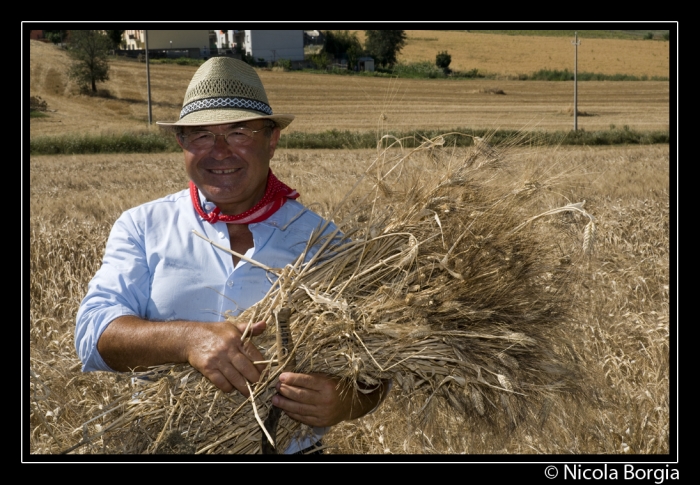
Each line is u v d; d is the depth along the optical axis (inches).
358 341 93.6
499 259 98.3
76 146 1424.7
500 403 99.1
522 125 109.9
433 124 1291.8
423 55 2913.4
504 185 103.7
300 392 89.3
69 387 130.0
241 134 95.6
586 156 903.7
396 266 96.7
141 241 100.3
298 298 96.5
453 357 95.5
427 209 99.6
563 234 104.7
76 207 575.8
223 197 96.6
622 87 2571.4
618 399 160.2
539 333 100.5
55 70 2516.0
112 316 90.1
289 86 2174.0
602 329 188.1
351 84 2253.9
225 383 87.2
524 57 3006.9
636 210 448.8
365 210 108.1
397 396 106.9
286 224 103.0
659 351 188.5
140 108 2203.5
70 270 313.7
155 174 920.3
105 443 94.9
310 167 599.5
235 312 97.8
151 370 95.1
